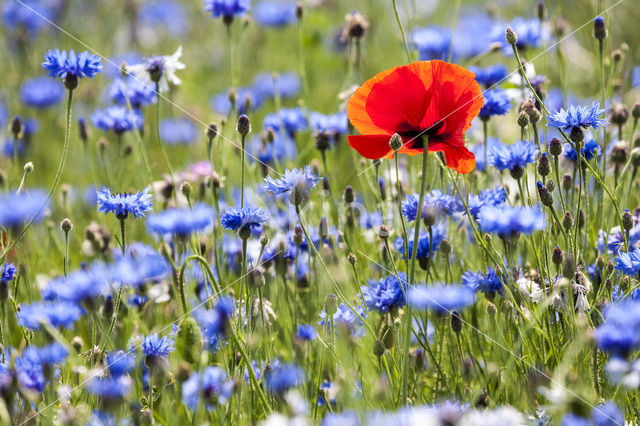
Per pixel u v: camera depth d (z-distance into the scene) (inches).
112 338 84.6
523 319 83.0
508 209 82.3
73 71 84.3
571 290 81.4
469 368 82.2
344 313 84.0
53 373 81.2
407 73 82.3
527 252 87.9
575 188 87.5
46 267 93.0
